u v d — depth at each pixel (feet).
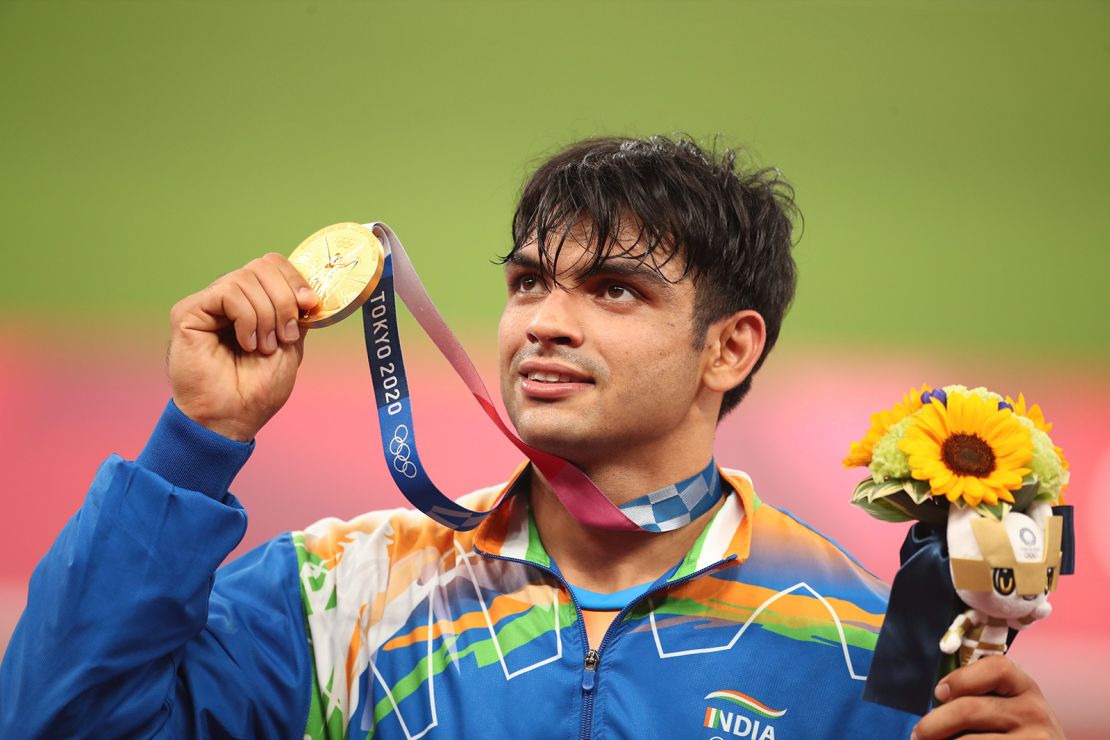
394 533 19.27
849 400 47.85
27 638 16.01
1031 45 54.90
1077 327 51.24
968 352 50.37
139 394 48.24
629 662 17.28
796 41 54.85
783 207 20.25
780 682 17.22
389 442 18.10
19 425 46.60
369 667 17.97
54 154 52.85
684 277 17.61
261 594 18.39
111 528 15.93
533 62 54.54
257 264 16.88
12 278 50.67
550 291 17.54
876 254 52.08
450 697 17.39
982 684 14.94
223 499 16.89
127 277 51.39
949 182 53.47
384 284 18.21
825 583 18.25
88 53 54.13
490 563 18.56
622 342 17.16
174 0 54.54
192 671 17.17
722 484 19.39
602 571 18.11
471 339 49.32
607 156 18.11
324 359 45.14
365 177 53.06
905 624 15.47
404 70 54.34
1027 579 14.66
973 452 14.97
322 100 53.93
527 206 18.60
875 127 54.03
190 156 53.21
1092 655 40.86
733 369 18.60
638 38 54.75
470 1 54.95
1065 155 53.83
